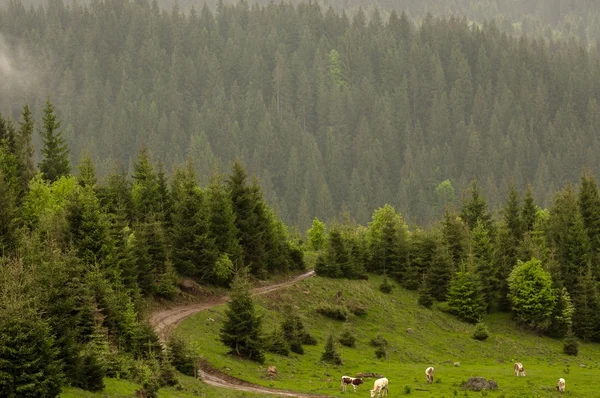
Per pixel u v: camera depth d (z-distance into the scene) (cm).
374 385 6662
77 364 5241
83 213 8144
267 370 7519
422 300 12175
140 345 6575
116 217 9200
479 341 11125
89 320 5975
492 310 12700
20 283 5338
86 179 11131
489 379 7794
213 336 8431
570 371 8850
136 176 12275
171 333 7431
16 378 4659
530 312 12119
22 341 4753
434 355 10125
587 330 12112
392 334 10656
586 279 12588
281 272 12375
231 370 7244
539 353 11012
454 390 6969
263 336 7969
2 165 10769
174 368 6538
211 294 10356
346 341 9712
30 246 6762
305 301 10850
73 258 6159
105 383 5569
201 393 6131
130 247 8838
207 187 12550
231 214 11406
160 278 9700
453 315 12138
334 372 8000
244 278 8056
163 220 11450
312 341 9319
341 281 12156
